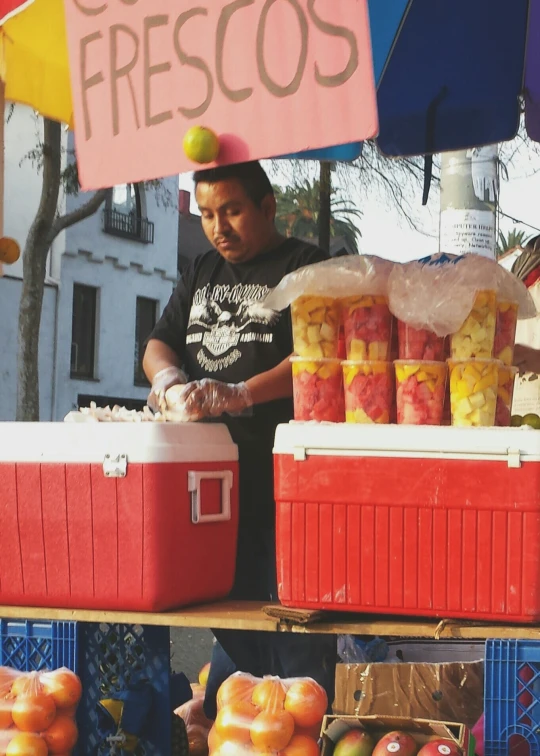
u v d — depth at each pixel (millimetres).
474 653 3139
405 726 2141
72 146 16594
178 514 2254
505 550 2031
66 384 19859
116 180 2012
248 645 2688
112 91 2016
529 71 3322
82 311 20656
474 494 2051
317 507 2166
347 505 2141
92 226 20344
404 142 3449
